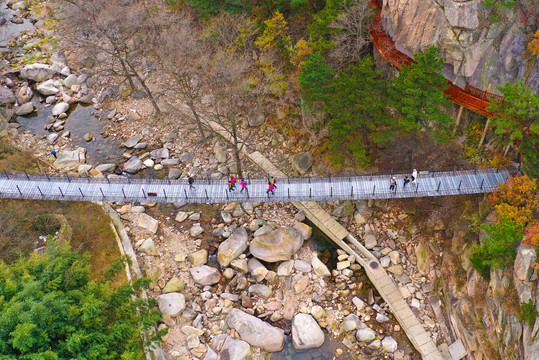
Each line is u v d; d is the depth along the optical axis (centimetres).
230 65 5350
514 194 3500
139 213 5062
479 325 3628
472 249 3831
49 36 7562
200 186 4722
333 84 4281
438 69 3759
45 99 6650
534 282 3097
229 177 5428
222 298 4347
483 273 3588
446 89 3972
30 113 6425
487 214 3944
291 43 5341
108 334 3148
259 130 5819
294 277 4481
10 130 6044
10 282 2938
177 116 6056
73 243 4469
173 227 4978
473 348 3678
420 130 4762
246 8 5728
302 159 5297
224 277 4534
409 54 4462
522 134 3562
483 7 3681
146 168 5656
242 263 4550
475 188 4125
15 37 7625
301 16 5628
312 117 5169
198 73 5928
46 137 6059
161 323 4106
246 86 5409
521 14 3609
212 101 5669
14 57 7225
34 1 8419
